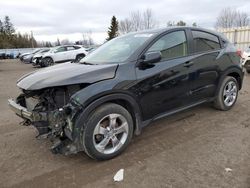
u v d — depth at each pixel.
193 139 4.02
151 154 3.59
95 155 3.36
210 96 4.92
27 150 3.88
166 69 3.95
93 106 3.23
